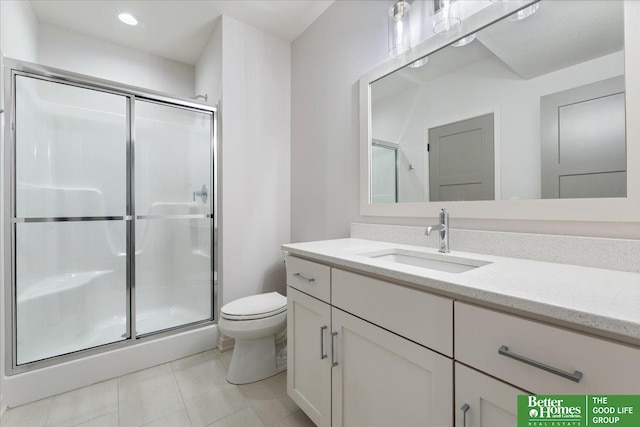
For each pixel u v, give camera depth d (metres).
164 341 1.90
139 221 2.14
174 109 2.15
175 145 2.23
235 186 2.14
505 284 0.70
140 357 1.81
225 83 2.08
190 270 2.26
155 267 2.23
